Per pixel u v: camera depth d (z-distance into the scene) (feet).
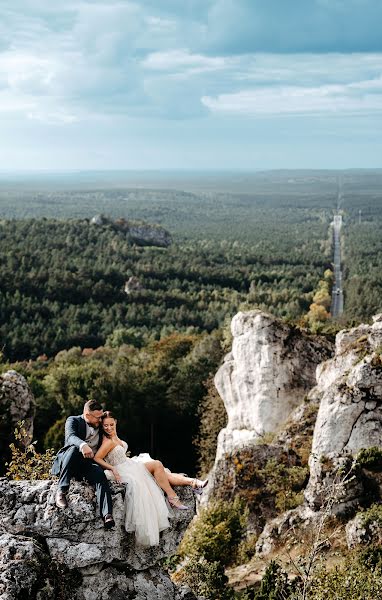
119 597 35.32
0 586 31.73
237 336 133.49
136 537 35.14
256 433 126.62
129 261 571.28
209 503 97.19
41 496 35.14
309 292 541.34
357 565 57.88
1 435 93.04
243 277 615.98
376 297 446.60
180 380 216.95
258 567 80.23
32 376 216.74
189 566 71.41
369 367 91.20
